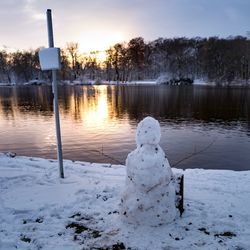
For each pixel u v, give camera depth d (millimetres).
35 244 4105
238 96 44125
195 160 13055
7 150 14641
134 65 102000
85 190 5918
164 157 4621
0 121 23688
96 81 91938
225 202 5492
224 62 81375
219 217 4852
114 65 102188
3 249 3980
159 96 46062
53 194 5750
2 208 5145
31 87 78500
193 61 91688
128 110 30578
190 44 100688
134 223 4527
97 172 7379
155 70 100875
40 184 6312
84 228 4520
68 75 102312
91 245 4090
